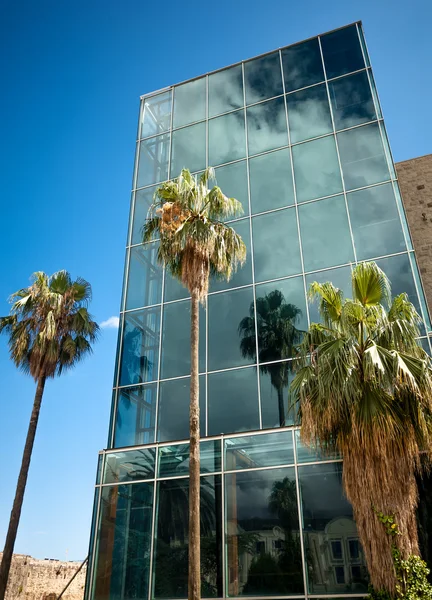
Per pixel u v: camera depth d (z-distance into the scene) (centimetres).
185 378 1936
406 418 1197
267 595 1427
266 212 2161
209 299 2081
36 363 2231
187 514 1623
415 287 1767
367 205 1995
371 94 2220
